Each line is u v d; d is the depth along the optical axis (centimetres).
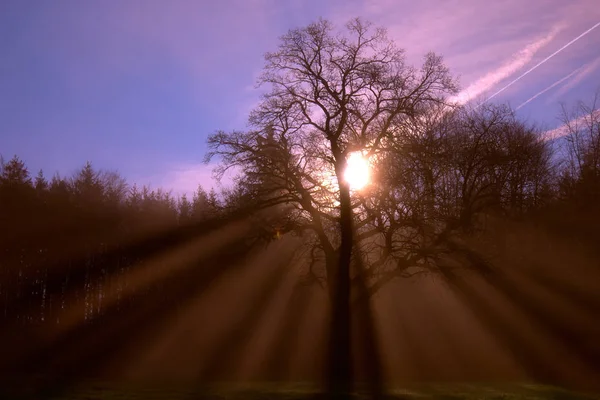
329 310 3138
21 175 4234
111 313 4003
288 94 3145
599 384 3117
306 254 3531
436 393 2573
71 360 3825
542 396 2497
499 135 3647
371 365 3238
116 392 2467
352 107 3072
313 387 2773
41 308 4016
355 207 3091
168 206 4572
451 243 3125
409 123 3106
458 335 3703
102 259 4094
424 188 3200
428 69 3120
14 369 3684
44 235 3988
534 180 4284
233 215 3180
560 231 3891
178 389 2625
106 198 4425
